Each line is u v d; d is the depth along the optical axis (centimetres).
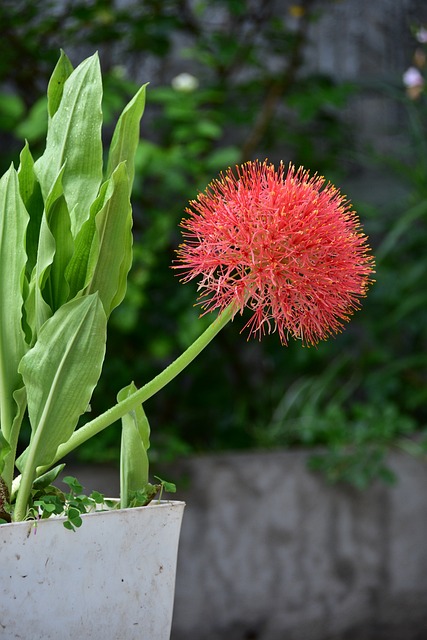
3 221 146
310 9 454
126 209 147
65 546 140
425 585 387
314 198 146
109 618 143
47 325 143
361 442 374
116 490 346
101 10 391
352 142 452
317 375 440
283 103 447
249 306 148
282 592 367
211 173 393
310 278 145
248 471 367
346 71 489
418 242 428
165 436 371
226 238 145
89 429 147
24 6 395
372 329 409
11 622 138
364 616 379
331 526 377
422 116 457
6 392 147
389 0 490
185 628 352
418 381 432
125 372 398
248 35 426
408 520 386
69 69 155
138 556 145
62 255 147
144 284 376
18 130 354
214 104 428
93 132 150
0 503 144
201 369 426
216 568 358
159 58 436
